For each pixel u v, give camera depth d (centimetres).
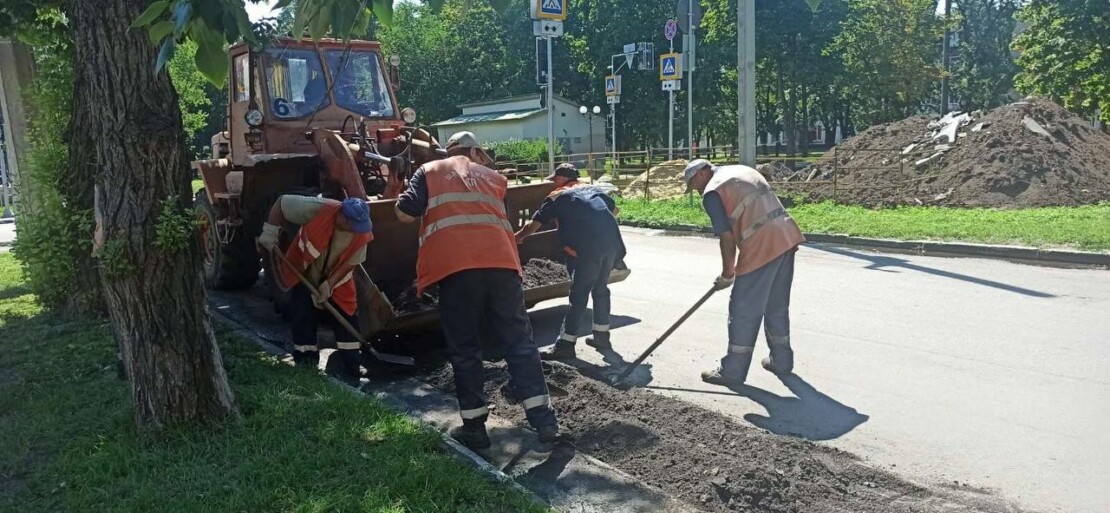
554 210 609
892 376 551
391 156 760
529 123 3956
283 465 388
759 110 4806
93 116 402
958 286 826
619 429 447
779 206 541
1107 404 481
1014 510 361
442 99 4819
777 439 429
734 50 3684
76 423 459
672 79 2231
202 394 434
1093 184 1438
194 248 429
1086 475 392
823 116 4884
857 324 689
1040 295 768
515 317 441
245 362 585
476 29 4759
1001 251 997
